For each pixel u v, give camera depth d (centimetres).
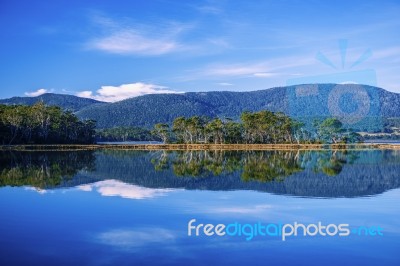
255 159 6066
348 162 5281
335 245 1487
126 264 1304
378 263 1307
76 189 2922
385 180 3388
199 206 2227
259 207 2195
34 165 4906
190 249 1451
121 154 7762
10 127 10356
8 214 2045
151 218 1934
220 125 11625
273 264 1300
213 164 5188
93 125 14062
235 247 1471
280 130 10500
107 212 2077
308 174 3859
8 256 1382
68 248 1470
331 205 2242
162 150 9644
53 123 11744
